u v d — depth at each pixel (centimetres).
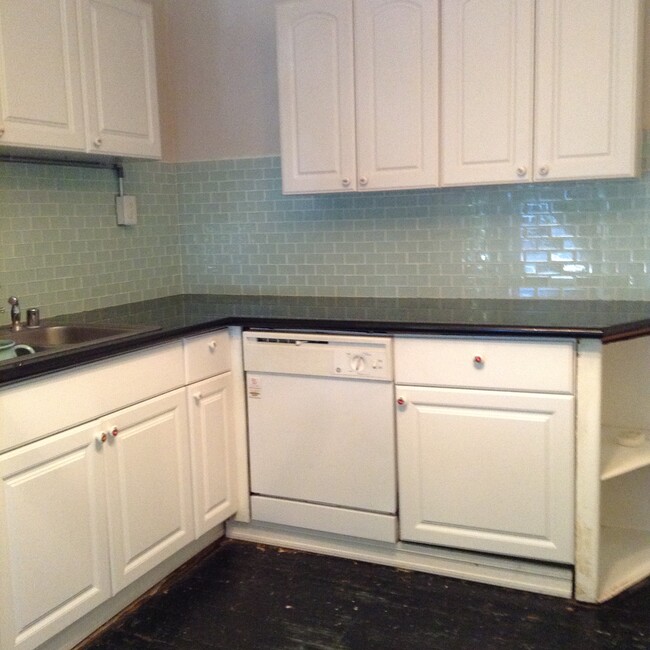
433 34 254
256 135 327
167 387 242
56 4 239
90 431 210
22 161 263
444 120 258
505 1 244
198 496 259
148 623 229
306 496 269
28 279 271
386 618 229
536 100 245
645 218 263
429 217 297
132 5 274
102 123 260
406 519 253
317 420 262
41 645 204
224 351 271
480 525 242
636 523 276
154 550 239
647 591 239
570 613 228
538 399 227
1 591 183
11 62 224
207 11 329
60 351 202
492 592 242
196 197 344
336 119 273
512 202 283
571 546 231
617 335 218
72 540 206
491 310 259
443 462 243
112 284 311
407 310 269
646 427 270
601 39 234
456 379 237
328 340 254
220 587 251
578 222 274
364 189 273
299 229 323
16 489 188
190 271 351
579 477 226
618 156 237
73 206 290
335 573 259
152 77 285
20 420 188
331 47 270
